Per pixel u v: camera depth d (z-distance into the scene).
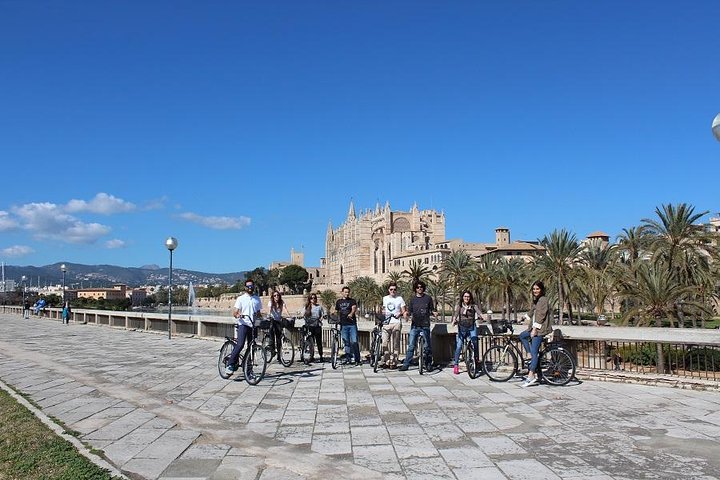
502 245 144.62
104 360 19.12
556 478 6.81
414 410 10.45
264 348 13.88
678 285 31.28
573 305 60.69
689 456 7.57
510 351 13.54
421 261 151.50
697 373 12.65
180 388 13.09
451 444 8.26
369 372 15.02
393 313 15.54
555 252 50.31
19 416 10.30
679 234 36.66
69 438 8.74
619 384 12.79
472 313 14.30
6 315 69.75
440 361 16.19
